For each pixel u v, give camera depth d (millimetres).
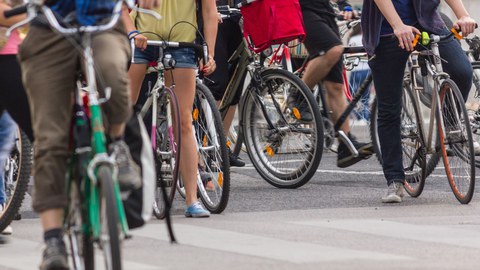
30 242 17656
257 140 25562
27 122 16234
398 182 22000
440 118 21594
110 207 11555
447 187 24750
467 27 21375
